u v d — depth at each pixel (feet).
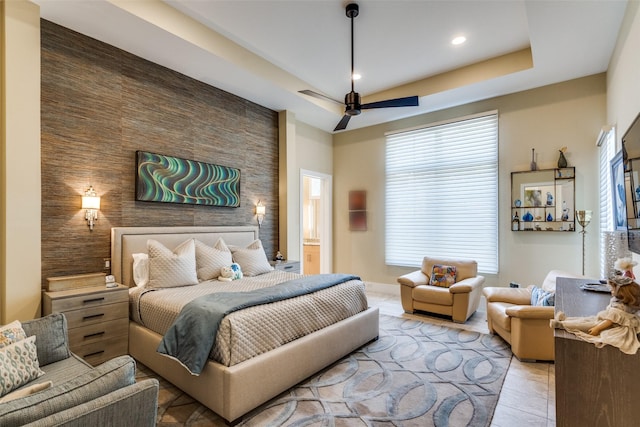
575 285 8.11
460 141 16.25
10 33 8.14
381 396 7.64
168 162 12.25
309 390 7.93
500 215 15.03
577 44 10.42
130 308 9.85
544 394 7.68
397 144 18.56
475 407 7.17
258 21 10.61
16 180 8.23
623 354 4.36
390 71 14.17
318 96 11.35
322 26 10.87
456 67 13.84
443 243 16.81
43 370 6.19
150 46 10.75
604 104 12.51
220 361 6.82
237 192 14.85
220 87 14.10
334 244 21.13
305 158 19.13
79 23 9.48
